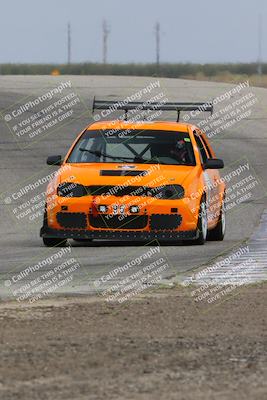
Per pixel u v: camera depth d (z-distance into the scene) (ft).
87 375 73.20
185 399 66.28
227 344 84.23
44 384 70.54
